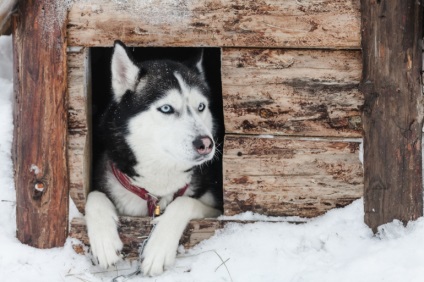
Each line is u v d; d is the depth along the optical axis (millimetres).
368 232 1884
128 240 1916
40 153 1881
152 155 1927
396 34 1819
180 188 1999
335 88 1862
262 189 1919
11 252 1864
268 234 1893
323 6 1820
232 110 1886
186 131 1852
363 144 1877
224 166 1910
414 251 1790
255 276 1828
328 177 1902
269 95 1872
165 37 1854
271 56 1854
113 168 1991
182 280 1839
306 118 1880
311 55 1852
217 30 1840
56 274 1843
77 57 1873
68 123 1896
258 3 1822
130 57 1904
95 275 1878
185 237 1925
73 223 1910
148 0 1836
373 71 1835
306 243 1876
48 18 1845
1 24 1869
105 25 1854
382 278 1744
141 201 2006
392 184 1867
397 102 1843
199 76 2018
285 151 1896
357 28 1827
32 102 1870
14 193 1981
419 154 1862
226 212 1939
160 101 1891
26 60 1864
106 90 2162
